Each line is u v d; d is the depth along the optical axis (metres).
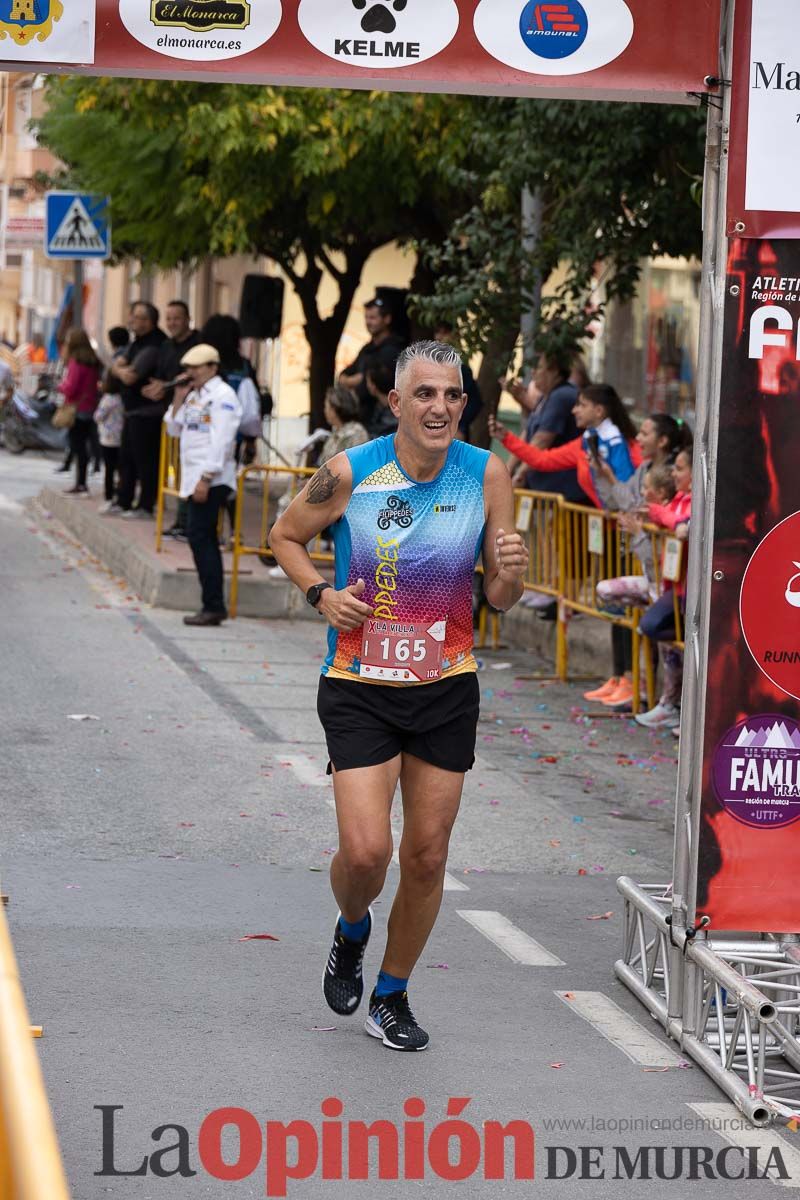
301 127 39.50
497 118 31.52
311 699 26.55
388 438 12.24
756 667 12.84
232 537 41.31
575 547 29.03
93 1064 11.87
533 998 14.03
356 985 12.93
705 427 12.95
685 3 12.93
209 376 32.97
